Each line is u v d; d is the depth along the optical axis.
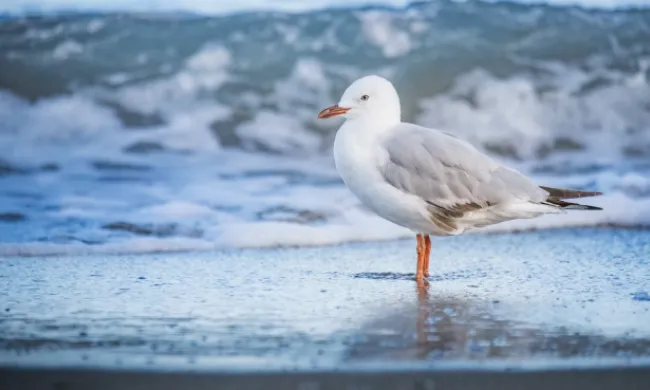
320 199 13.40
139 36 18.22
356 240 12.02
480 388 6.66
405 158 9.81
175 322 8.16
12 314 8.41
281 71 17.66
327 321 8.20
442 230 10.01
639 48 18.62
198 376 6.75
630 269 10.54
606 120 17.25
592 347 7.48
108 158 15.29
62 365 6.98
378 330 7.91
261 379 6.70
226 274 10.16
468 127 16.73
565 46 18.48
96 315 8.41
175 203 13.11
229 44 18.12
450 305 8.84
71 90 17.19
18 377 6.77
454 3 19.06
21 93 17.05
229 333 7.82
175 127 16.47
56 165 14.91
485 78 17.62
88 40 18.11
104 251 11.23
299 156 15.70
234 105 16.95
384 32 18.38
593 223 12.89
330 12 18.75
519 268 10.59
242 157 15.55
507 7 19.16
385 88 10.16
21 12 18.70
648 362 7.13
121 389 6.62
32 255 10.99
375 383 6.68
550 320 8.29
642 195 13.99
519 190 9.82
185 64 17.77
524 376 6.84
